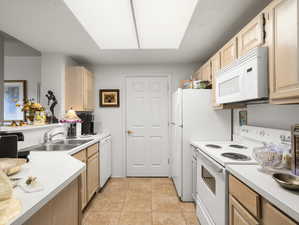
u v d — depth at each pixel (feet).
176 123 8.98
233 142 7.74
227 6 5.28
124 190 9.52
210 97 8.13
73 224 3.81
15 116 10.68
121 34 6.59
